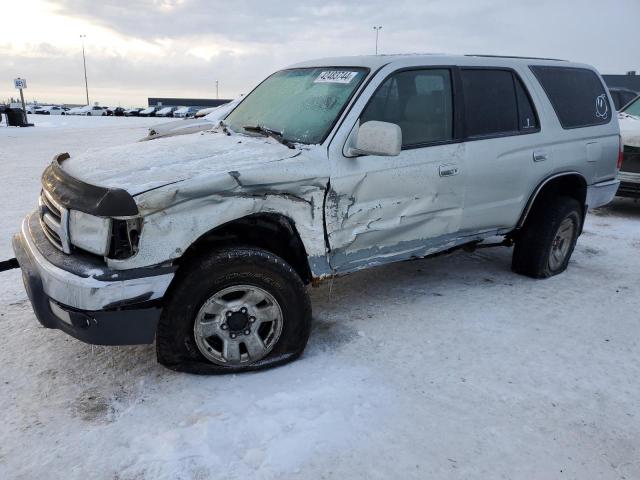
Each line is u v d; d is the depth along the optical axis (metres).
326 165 3.51
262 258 3.24
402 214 3.95
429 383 3.33
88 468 2.55
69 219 3.03
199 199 3.03
